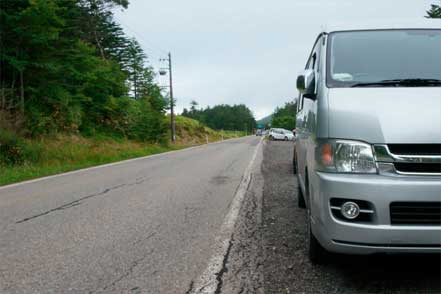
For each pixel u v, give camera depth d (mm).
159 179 11602
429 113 3781
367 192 3598
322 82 4484
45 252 5023
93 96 32375
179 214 6961
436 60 4645
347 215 3668
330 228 3734
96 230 5992
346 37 5074
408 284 3912
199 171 13398
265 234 5637
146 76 47906
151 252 4973
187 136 60531
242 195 8586
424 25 5180
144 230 5965
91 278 4191
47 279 4184
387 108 3896
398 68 4578
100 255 4883
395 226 3547
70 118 27078
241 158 18125
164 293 3826
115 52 52844
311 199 4312
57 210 7469
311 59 6293
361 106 3967
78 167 16453
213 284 4004
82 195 9086
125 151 25594
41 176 13617
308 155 4762
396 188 3553
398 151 3691
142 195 8891
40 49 23328
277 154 19531
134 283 4059
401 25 5195
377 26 5207
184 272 4324
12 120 19406
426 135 3648
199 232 5820
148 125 37000
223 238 5500
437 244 3523
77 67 29688
